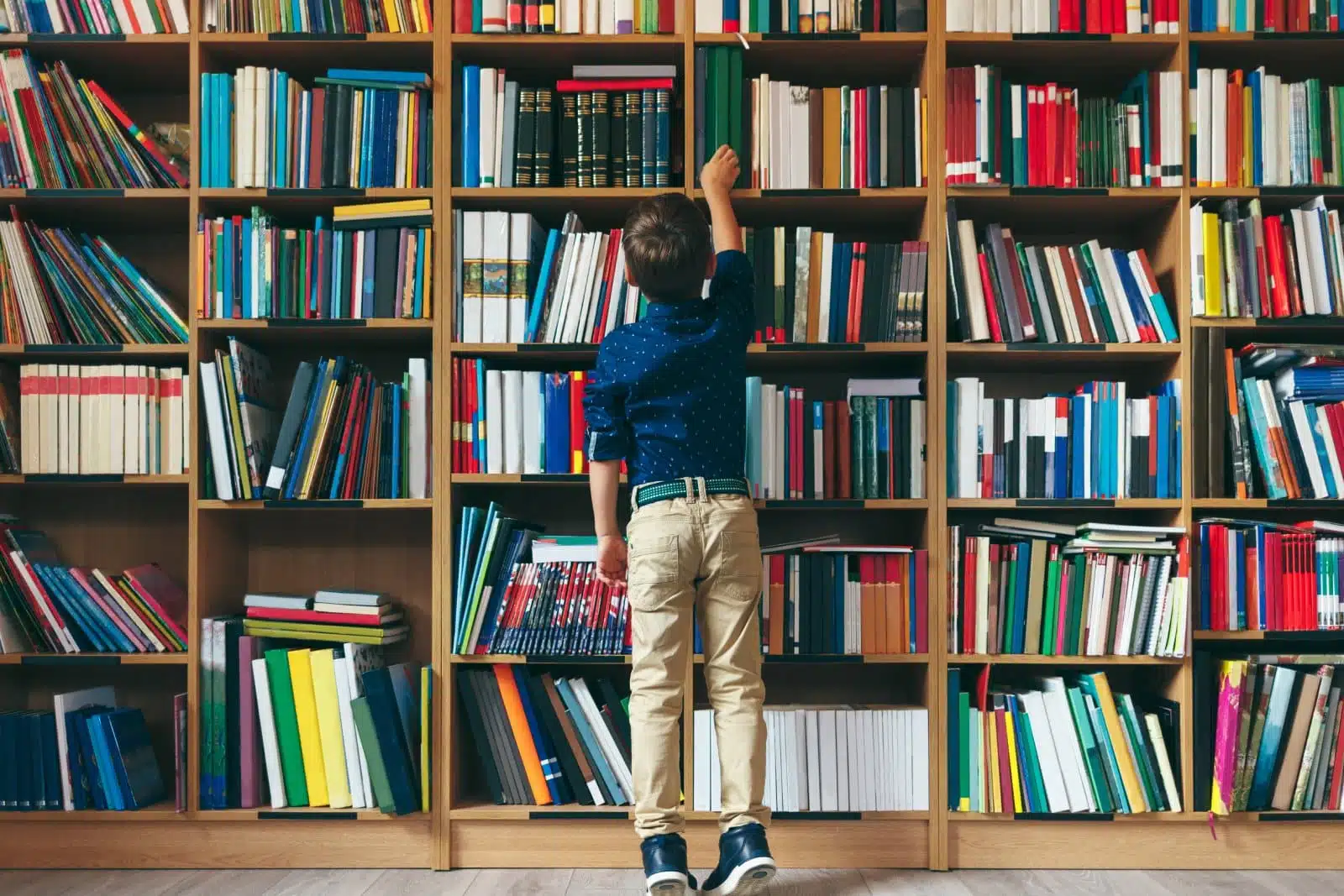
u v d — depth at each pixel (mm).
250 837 2084
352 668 2102
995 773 2066
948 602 2105
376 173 2160
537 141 2160
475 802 2152
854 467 2125
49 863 2078
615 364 1812
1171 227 2182
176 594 2318
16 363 2238
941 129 2139
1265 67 2324
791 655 2080
